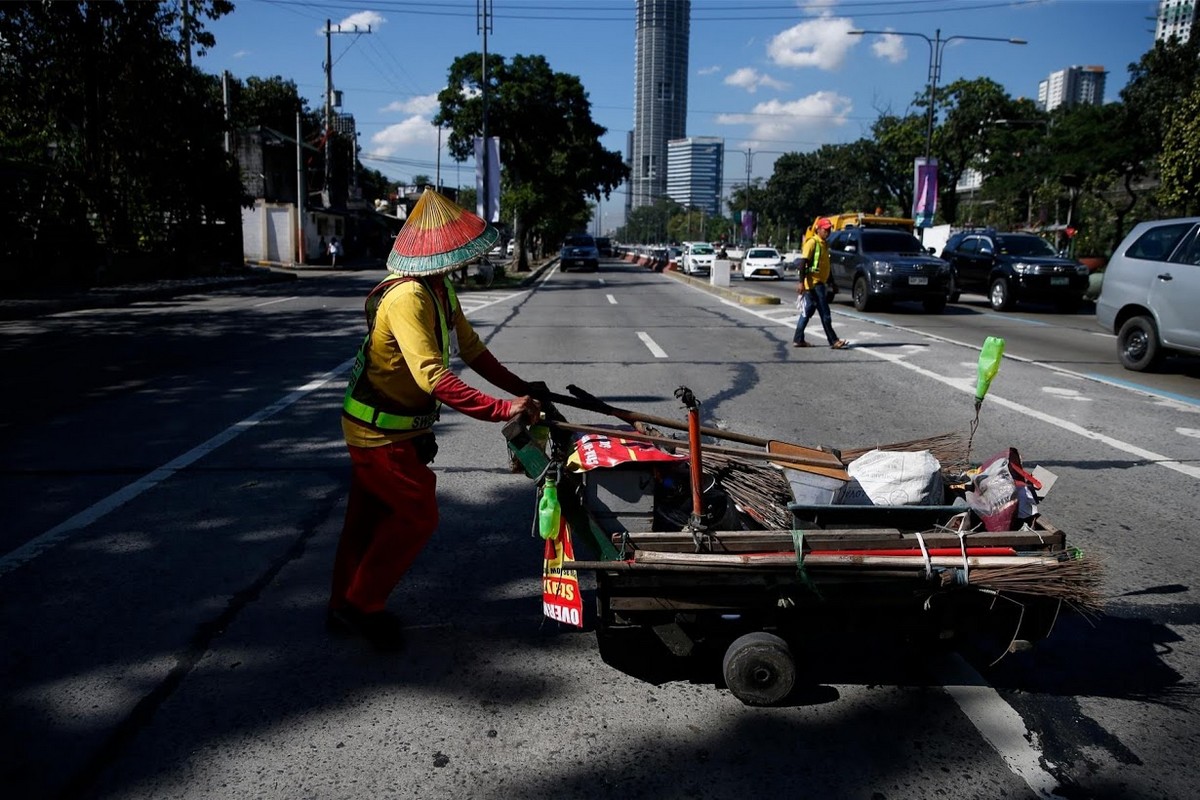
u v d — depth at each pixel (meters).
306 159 48.34
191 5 25.09
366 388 3.22
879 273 17.45
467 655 3.45
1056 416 7.70
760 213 90.56
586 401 3.58
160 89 23.78
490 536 4.68
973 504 3.42
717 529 3.37
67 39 21.72
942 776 2.71
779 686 3.03
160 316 16.22
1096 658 3.47
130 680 3.22
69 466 5.91
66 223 22.69
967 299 22.58
